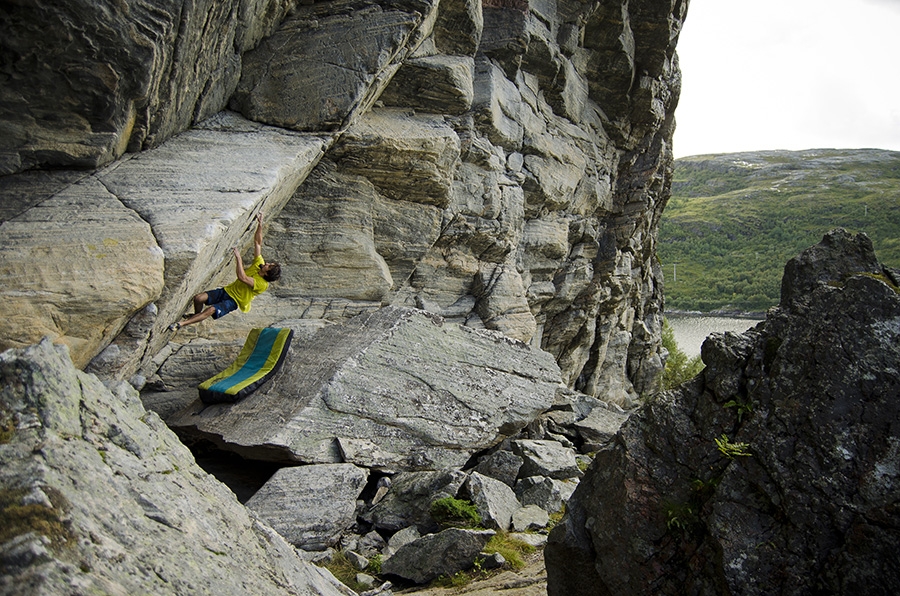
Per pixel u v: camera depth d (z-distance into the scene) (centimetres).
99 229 710
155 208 762
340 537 833
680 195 14062
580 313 2239
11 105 675
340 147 1187
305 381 994
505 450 1120
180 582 389
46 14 619
